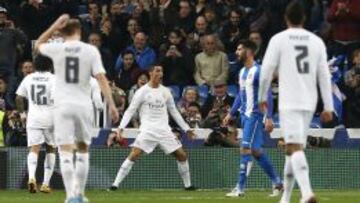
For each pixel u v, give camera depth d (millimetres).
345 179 45656
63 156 29016
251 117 38469
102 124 46875
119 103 47031
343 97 48750
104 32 55531
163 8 56531
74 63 28922
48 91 40938
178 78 52469
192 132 43406
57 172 44125
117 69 51906
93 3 59031
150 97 42781
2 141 45750
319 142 45844
